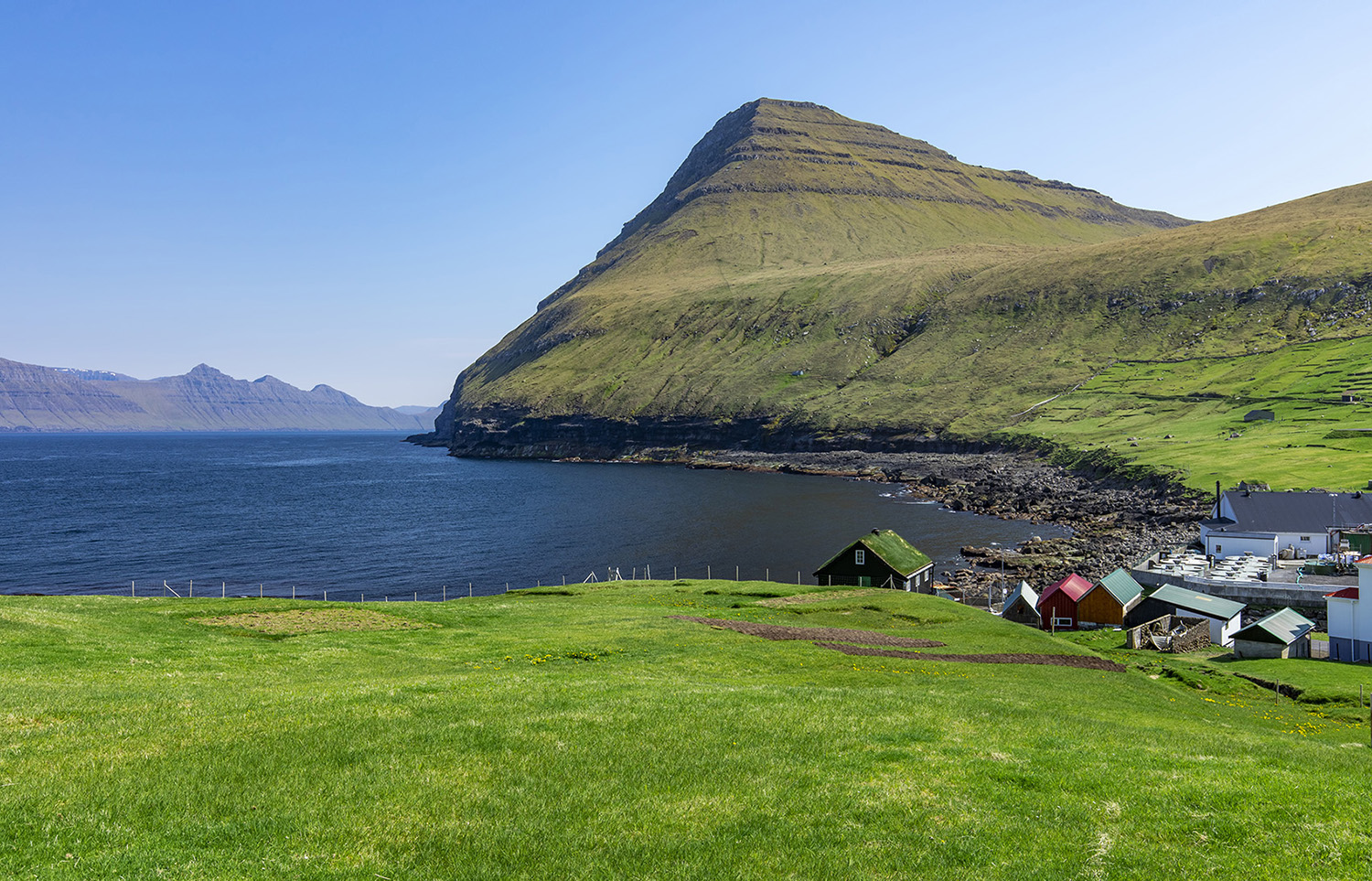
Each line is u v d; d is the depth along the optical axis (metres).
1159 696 40.66
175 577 107.06
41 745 19.16
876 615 62.03
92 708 22.64
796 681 35.97
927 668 41.66
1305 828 15.94
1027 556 109.75
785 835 15.88
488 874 14.17
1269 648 57.62
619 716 23.05
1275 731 34.69
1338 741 32.53
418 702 24.09
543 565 114.19
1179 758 21.12
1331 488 120.12
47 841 14.37
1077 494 159.12
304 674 33.22
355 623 48.19
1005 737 22.97
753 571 109.19
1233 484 130.00
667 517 154.62
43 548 126.75
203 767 18.09
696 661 39.62
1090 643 64.00
